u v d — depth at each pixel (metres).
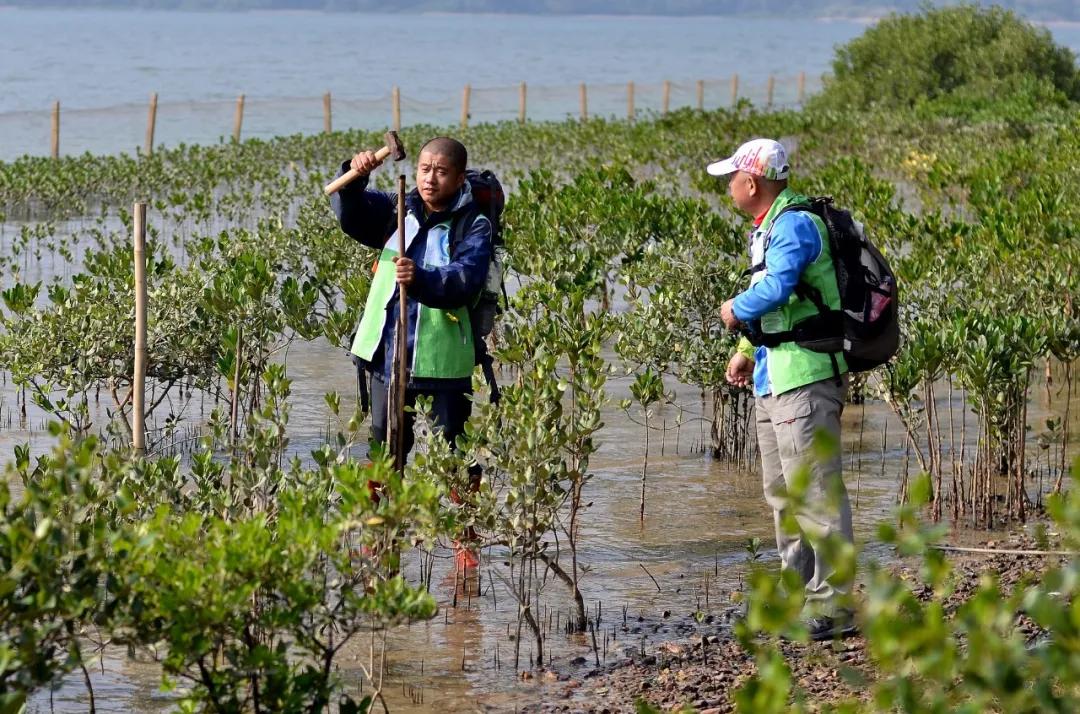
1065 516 6.45
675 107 111.31
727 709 11.04
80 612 8.62
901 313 20.39
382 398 14.44
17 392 22.39
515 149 63.28
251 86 165.12
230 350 14.77
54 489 8.83
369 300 14.57
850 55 88.44
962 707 6.63
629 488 18.03
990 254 22.03
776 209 12.26
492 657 12.38
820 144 61.09
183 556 9.37
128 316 18.66
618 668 12.11
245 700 9.47
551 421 12.91
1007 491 17.30
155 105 63.41
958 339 16.61
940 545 15.50
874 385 22.33
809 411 12.13
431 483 11.49
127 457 14.12
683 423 21.33
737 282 20.16
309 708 9.47
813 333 12.12
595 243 26.11
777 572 14.71
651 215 26.42
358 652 12.41
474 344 14.48
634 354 19.44
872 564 6.68
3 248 38.62
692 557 15.31
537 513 12.88
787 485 12.27
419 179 14.05
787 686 6.46
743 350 13.24
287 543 9.44
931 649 6.28
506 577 14.48
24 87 152.00
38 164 52.47
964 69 82.75
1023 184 36.78
